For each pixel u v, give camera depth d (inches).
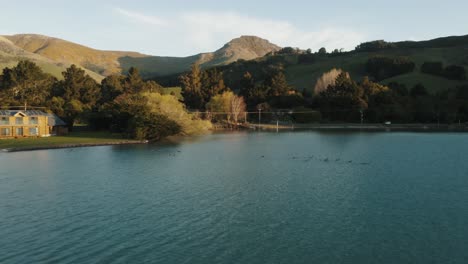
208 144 4323.3
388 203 1702.8
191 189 1993.1
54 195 1884.8
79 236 1328.7
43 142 4185.5
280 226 1412.4
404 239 1284.4
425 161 2915.8
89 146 4023.1
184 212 1587.1
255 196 1838.1
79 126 5851.4
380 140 4722.0
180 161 2974.9
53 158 3132.4
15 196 1871.3
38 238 1314.0
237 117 7716.5
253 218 1503.4
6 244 1264.8
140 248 1226.0
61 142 4188.0
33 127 4936.0
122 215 1552.7
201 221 1471.5
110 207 1667.1
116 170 2564.0
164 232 1360.7
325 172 2464.3
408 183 2108.8
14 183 2162.9
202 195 1863.9
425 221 1457.9
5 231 1381.6
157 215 1549.0
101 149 3767.2
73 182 2183.8
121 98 6225.4
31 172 2495.1
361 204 1690.5
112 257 1163.9
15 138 4675.2
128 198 1817.2
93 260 1144.2
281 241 1273.4
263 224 1433.3
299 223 1441.9
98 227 1414.9
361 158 3102.9
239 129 7278.5
